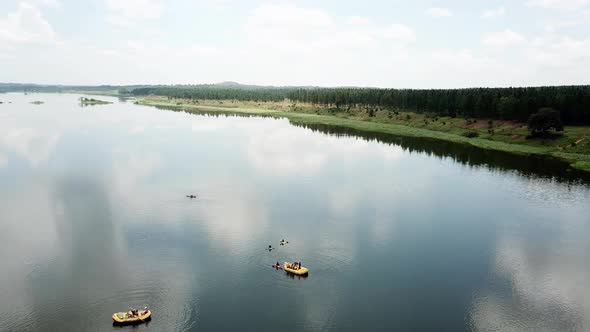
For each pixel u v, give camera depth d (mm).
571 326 49344
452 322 49094
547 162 139875
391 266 62531
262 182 108062
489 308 52406
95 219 79000
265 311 49688
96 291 53812
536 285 58594
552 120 161875
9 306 50375
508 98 194500
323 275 58906
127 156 137500
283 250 66438
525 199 98562
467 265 63875
